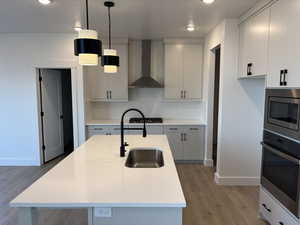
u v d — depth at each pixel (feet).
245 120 12.30
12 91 15.47
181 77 16.58
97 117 17.95
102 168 6.86
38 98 15.65
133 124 15.89
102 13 10.75
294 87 7.07
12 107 15.60
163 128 16.06
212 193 11.74
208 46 15.08
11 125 15.74
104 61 9.42
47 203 4.81
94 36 6.30
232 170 12.65
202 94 16.78
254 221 9.31
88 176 6.23
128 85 16.92
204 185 12.70
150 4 9.58
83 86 15.48
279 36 7.98
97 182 5.83
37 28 13.65
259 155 12.47
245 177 12.66
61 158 17.69
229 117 12.30
